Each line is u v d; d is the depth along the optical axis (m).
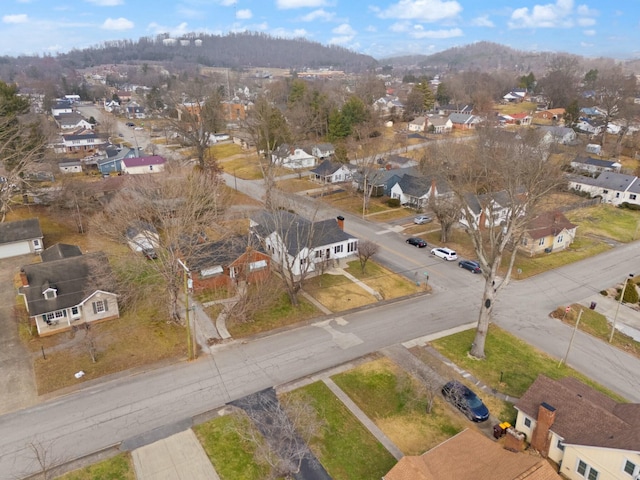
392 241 56.53
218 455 24.84
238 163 94.62
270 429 26.55
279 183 80.75
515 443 25.05
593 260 52.78
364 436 26.36
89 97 196.88
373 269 48.62
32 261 49.19
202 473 23.73
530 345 35.84
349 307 40.81
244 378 31.05
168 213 40.72
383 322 38.47
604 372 32.88
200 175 50.97
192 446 25.42
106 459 24.47
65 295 36.19
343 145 89.12
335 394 29.67
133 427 26.62
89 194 59.72
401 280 46.31
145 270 42.47
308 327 37.56
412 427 27.20
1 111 59.69
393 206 69.50
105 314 37.66
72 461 24.28
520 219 35.34
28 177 60.75
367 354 34.00
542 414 24.75
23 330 36.06
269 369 32.06
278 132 88.19
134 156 87.69
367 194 71.00
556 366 33.28
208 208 46.62
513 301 42.81
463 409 28.27
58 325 35.84
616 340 37.00
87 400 28.73
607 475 21.94
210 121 83.56
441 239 56.47
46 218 59.91
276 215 47.16
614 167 83.19
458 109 148.50
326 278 46.31
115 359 32.75
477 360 33.59
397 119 138.88
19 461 24.23
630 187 72.56
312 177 84.38
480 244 32.97
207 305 40.47
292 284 39.94
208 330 36.66
